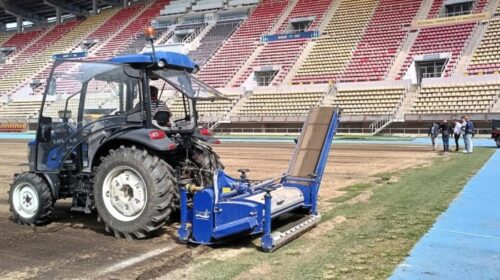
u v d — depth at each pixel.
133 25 50.28
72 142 6.12
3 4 56.38
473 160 14.30
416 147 20.23
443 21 33.25
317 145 6.41
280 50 37.75
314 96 31.44
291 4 44.09
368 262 4.55
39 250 5.25
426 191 8.41
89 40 50.22
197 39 43.53
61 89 6.29
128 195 5.63
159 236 5.75
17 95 44.34
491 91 26.16
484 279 4.12
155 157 5.54
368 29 36.22
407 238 5.36
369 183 9.70
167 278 4.26
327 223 6.12
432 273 4.25
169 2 52.12
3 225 6.43
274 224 5.91
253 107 32.88
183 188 5.38
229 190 5.66
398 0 38.19
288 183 6.27
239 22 44.31
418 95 28.39
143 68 5.84
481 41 30.05
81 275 4.42
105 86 6.01
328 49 35.72
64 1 56.97
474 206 7.05
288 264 4.55
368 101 29.45
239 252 5.01
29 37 56.91
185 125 6.33
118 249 5.25
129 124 5.86
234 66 37.75
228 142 24.80
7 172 12.61
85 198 6.18
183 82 6.22
